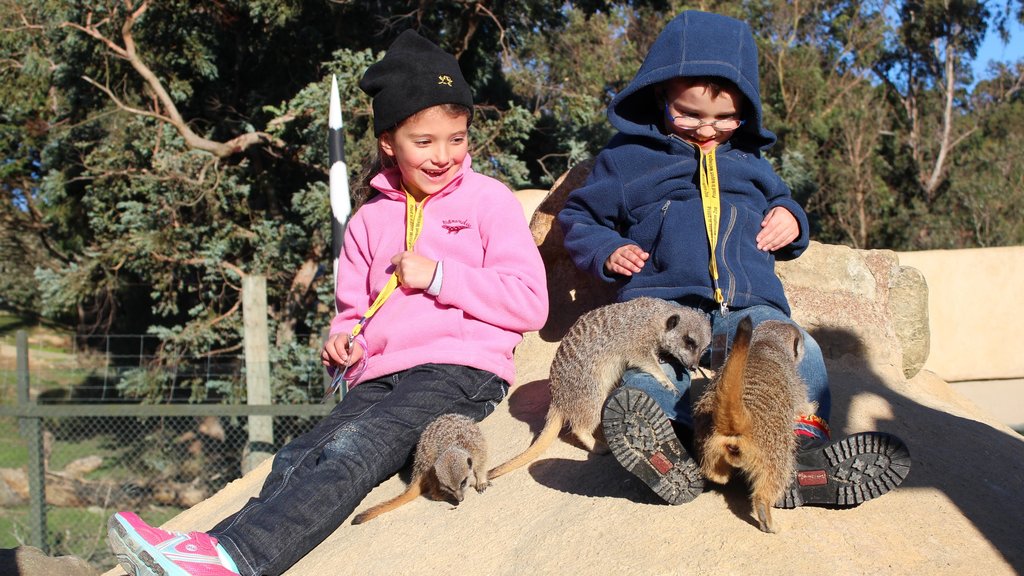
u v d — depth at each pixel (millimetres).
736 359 2520
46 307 14805
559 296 4805
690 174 3854
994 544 2746
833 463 2721
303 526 3145
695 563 2619
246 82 15008
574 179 4836
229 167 13641
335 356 3729
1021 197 20250
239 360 13227
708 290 3576
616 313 3420
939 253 7379
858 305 4621
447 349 3551
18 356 9008
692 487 2832
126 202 13406
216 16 13656
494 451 3689
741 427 2580
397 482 3615
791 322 3225
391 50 3730
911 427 3652
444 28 13586
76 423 12336
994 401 7277
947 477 3168
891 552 2650
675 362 3381
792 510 2820
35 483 8742
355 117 11320
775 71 18547
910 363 4820
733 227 3693
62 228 16688
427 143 3625
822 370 3162
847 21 21469
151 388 12484
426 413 3447
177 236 13117
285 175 14352
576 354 3438
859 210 18906
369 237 3924
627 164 4012
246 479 4816
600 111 14875
